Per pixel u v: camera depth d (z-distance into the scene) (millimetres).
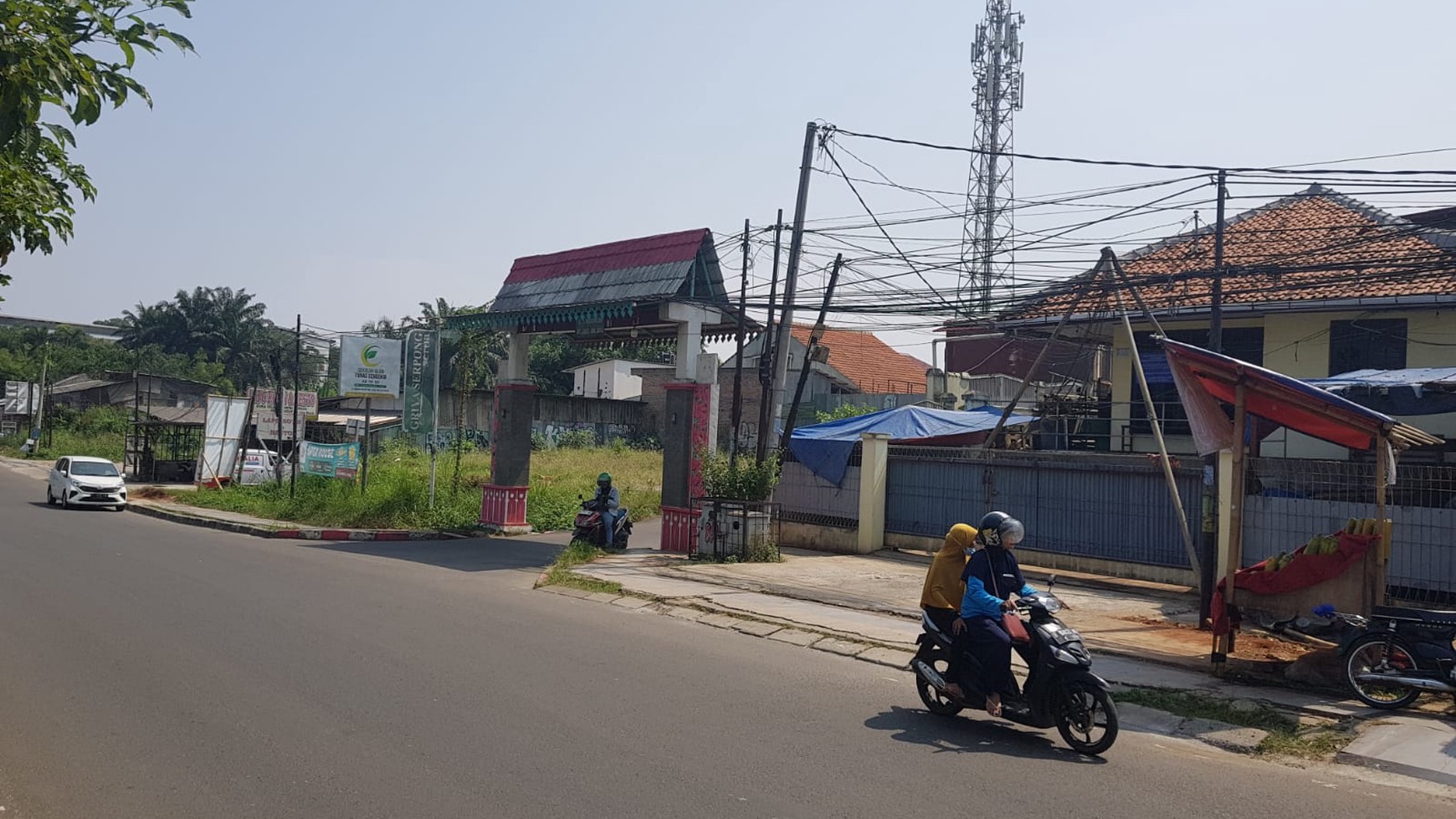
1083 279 15656
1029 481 16609
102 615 10672
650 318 18641
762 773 5953
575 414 51844
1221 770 6375
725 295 18438
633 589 13273
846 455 18969
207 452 32469
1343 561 9203
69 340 90438
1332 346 19719
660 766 6027
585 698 7633
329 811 5219
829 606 12344
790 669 8992
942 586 7453
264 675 8156
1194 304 20297
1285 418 9875
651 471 36219
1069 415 23344
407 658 8867
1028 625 7016
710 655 9484
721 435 47156
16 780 5660
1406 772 6418
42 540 18016
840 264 17234
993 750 6652
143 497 31016
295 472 27938
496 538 21125
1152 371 21797
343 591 12844
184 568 14711
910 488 18250
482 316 21016
